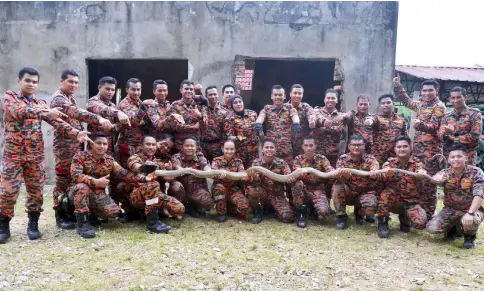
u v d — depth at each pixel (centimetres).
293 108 543
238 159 505
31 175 407
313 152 491
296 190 482
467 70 1066
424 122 527
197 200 495
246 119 540
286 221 493
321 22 670
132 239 417
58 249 385
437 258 387
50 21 691
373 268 359
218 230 458
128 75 1138
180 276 333
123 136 495
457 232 437
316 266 358
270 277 335
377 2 662
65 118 436
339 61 673
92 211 455
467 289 321
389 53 668
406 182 452
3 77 705
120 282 319
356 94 675
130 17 684
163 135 502
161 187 498
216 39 681
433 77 902
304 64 1123
